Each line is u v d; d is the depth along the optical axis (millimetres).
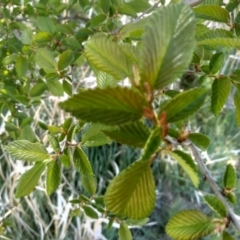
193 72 278
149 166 153
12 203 748
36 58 363
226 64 854
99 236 745
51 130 283
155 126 149
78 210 415
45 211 765
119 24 443
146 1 426
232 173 225
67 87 371
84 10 478
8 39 461
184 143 175
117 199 154
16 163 765
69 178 774
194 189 812
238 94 260
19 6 483
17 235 734
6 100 455
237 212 710
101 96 136
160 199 813
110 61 169
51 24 393
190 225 200
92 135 262
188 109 153
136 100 139
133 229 784
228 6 297
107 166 789
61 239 744
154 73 141
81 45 376
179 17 144
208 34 250
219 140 841
